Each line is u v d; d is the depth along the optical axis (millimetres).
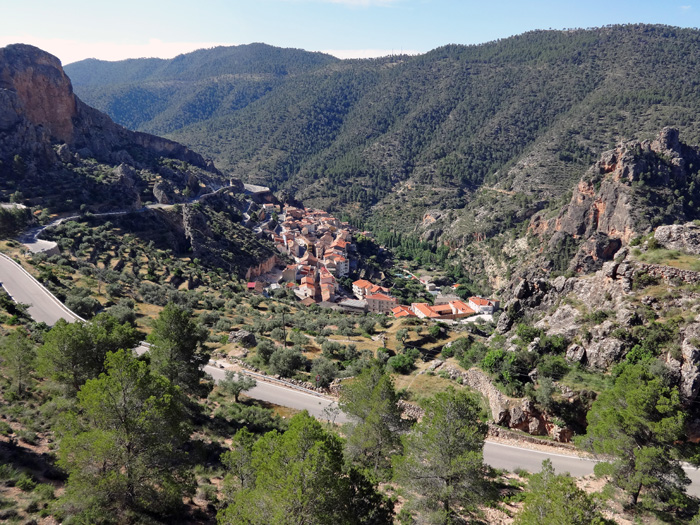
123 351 29594
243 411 50156
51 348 35719
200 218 166000
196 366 46344
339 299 162500
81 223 134125
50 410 37656
